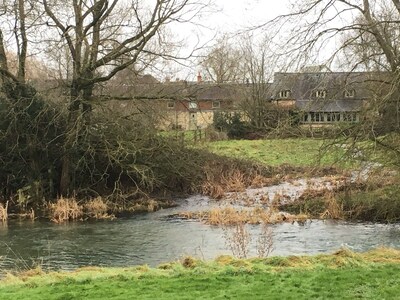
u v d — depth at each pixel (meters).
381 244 14.65
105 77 22.69
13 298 7.39
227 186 26.69
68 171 23.23
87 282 8.39
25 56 23.00
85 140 22.36
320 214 19.34
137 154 23.75
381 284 7.62
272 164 32.06
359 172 17.67
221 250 13.90
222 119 44.66
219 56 25.92
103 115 23.14
